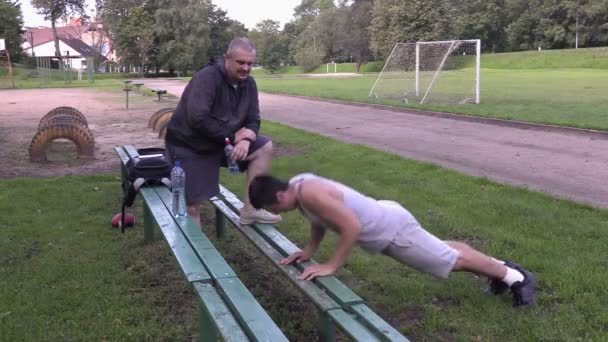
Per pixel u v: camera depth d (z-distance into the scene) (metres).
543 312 3.79
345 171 8.38
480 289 4.16
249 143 4.43
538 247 4.95
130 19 74.75
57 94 32.03
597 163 9.08
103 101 25.88
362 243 3.46
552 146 10.88
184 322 3.88
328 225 3.41
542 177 8.09
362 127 14.46
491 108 18.02
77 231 5.86
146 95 30.36
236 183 7.78
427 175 8.06
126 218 5.95
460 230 5.51
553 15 80.44
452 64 27.45
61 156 10.57
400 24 63.97
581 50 66.25
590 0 75.88
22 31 79.56
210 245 3.81
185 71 76.00
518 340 3.47
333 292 3.14
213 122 4.41
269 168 4.64
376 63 77.50
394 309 3.98
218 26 78.19
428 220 5.85
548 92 25.28
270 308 4.08
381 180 7.80
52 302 4.11
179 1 74.12
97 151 11.15
